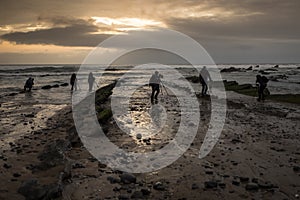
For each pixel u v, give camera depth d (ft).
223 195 23.76
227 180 26.84
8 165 29.55
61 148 34.55
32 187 23.66
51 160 30.60
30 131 46.21
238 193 24.13
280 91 112.37
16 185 24.86
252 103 78.89
